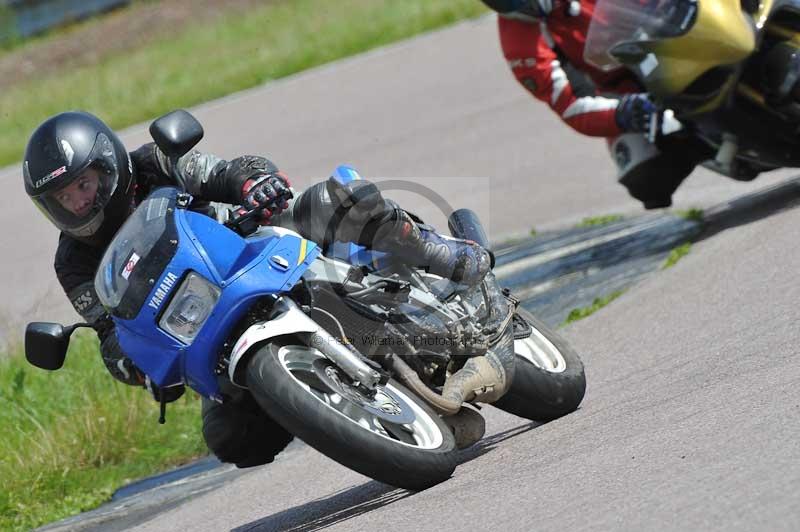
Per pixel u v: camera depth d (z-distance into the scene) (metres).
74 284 16.80
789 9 25.48
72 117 16.19
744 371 16.55
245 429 17.00
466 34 62.69
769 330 18.56
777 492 11.34
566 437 16.48
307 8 83.62
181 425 25.67
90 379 27.55
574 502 12.89
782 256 22.89
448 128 47.41
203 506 20.22
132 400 26.19
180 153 15.84
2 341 33.94
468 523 13.38
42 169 15.80
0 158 61.34
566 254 30.08
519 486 14.27
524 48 28.89
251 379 14.56
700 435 13.95
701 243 26.97
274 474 20.95
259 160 16.11
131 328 15.09
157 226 15.17
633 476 13.20
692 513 11.48
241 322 14.88
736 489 11.74
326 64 64.56
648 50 26.12
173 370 15.07
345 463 14.66
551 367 18.72
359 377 14.80
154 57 80.44
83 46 90.69
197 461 24.28
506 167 40.44
